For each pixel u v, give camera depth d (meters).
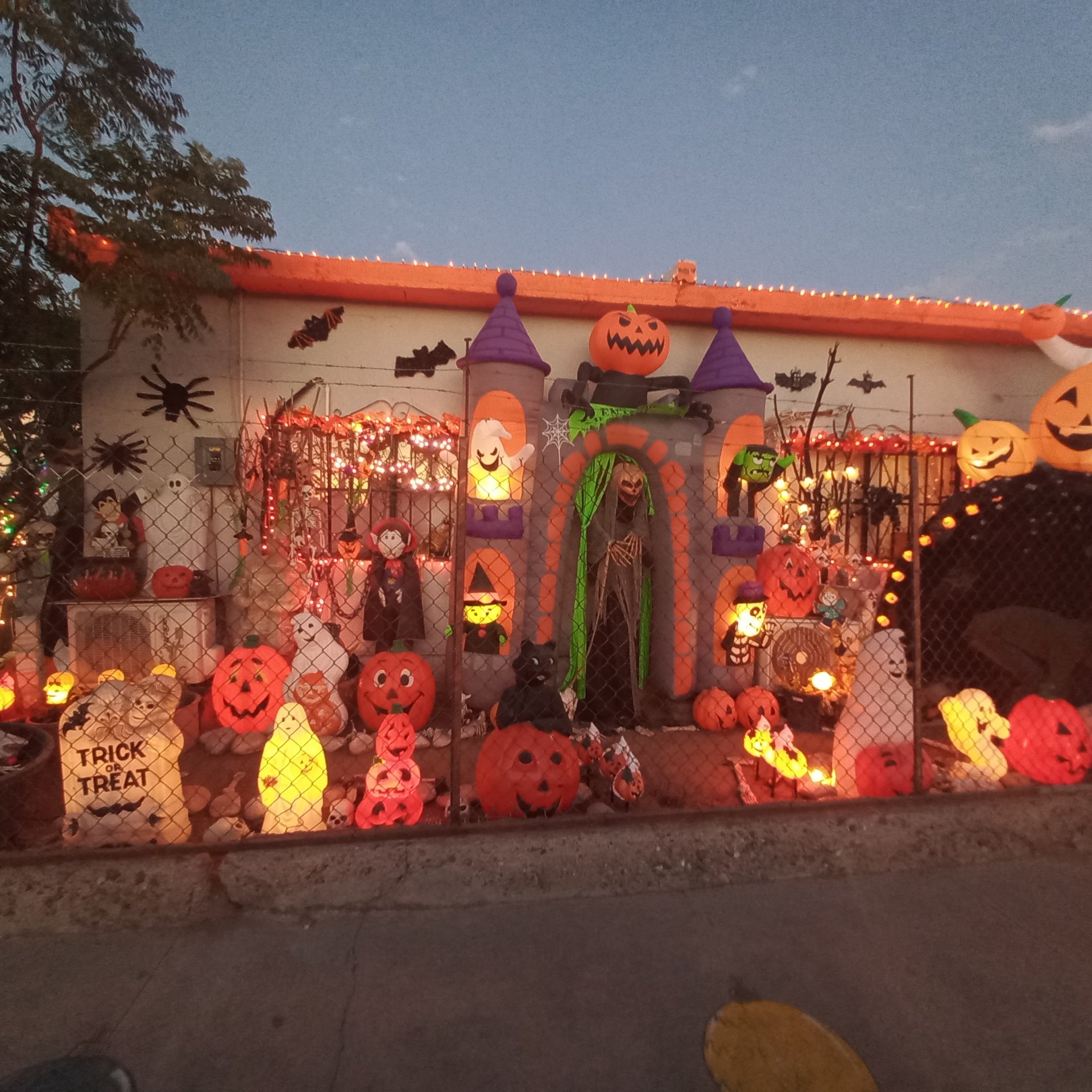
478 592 5.29
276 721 3.45
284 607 5.68
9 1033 1.95
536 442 5.55
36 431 5.37
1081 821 3.26
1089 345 7.78
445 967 2.26
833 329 7.14
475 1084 1.81
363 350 6.44
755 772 4.62
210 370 6.22
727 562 5.91
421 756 4.75
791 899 2.69
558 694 3.81
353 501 6.15
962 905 2.70
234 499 6.15
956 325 7.08
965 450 6.39
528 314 6.68
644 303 6.48
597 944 2.39
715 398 6.02
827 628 6.10
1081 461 5.91
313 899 2.55
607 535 5.78
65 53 4.93
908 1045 1.98
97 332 6.02
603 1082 1.83
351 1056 1.89
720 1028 2.02
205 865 2.64
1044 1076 1.88
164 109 5.47
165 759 3.13
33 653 5.20
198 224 5.26
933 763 4.48
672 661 5.80
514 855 2.79
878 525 7.28
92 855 2.64
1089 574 5.38
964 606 5.82
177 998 2.10
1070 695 5.29
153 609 5.48
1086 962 2.37
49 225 5.07
